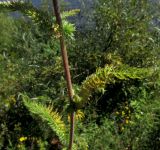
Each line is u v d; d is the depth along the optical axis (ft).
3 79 23.27
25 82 22.56
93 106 20.88
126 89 21.95
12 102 21.25
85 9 25.55
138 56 23.91
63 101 20.40
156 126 18.79
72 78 23.08
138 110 19.49
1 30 31.45
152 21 25.55
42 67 23.24
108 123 19.22
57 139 19.06
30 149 18.65
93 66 23.38
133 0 24.40
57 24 8.63
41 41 27.14
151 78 21.79
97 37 24.59
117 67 8.61
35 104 9.73
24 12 8.92
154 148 18.33
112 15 24.31
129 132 18.51
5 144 19.54
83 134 18.04
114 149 18.11
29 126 19.85
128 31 24.12
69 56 23.80
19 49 27.55
